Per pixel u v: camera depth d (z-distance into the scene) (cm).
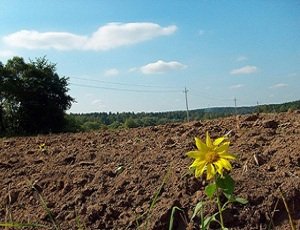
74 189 519
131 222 434
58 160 643
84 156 640
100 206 466
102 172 534
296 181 414
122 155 613
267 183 424
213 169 236
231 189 235
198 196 428
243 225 393
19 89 4234
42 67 4350
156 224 418
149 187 477
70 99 4447
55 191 529
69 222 464
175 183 464
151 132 790
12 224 263
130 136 786
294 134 569
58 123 4412
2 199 542
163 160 547
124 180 501
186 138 659
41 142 853
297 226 378
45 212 487
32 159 679
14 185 572
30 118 4306
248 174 442
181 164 510
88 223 455
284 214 392
